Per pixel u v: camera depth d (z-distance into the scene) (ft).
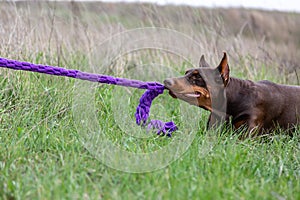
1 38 28.66
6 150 20.56
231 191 17.29
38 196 16.80
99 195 17.37
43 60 29.45
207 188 17.43
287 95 25.77
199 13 37.19
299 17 43.70
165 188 17.67
